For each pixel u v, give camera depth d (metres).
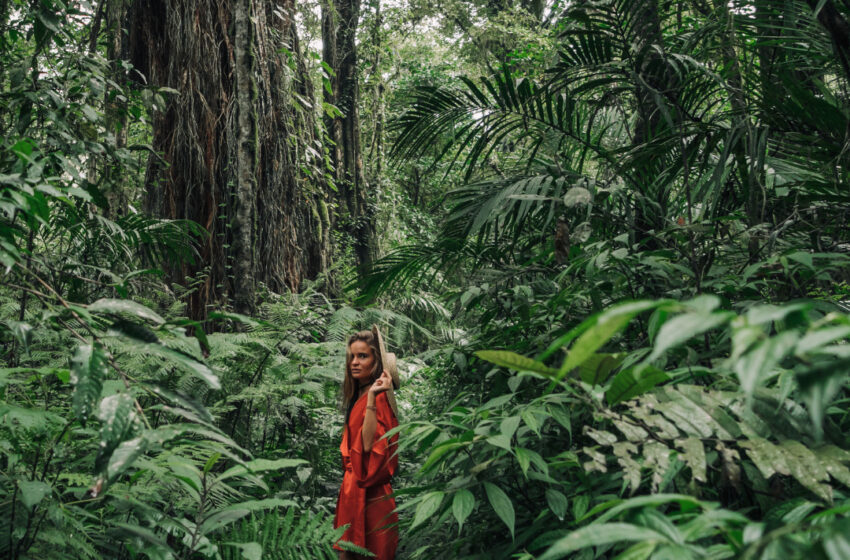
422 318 5.72
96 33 4.62
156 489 2.19
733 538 0.84
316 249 6.55
